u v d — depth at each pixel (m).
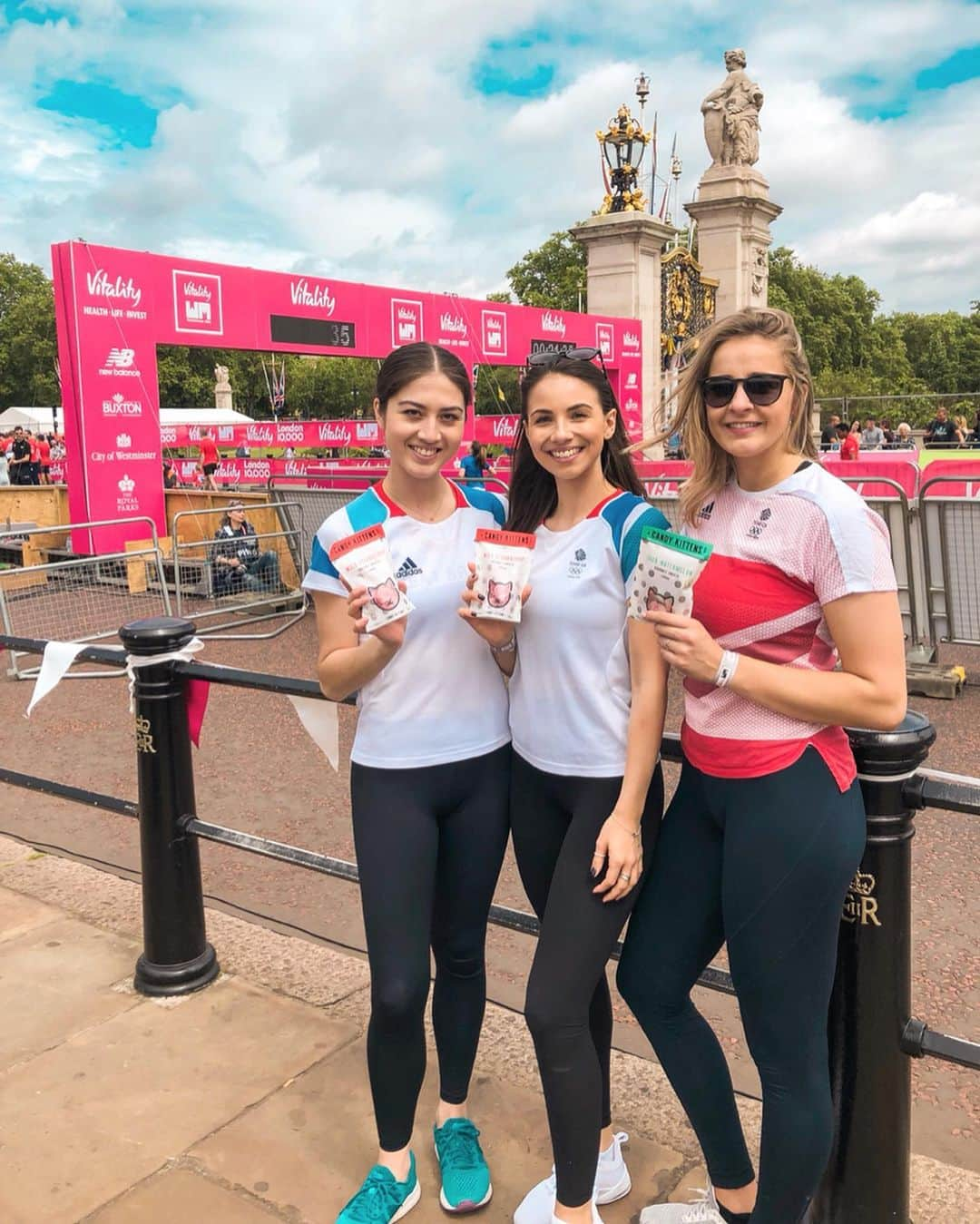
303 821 4.69
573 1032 1.89
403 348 2.13
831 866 1.70
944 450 25.48
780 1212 1.81
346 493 9.67
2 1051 2.86
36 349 67.12
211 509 9.80
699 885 1.90
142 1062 2.80
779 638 1.74
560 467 1.96
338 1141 2.48
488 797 2.21
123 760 5.70
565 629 1.95
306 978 3.25
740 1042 3.01
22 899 3.87
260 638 8.78
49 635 8.83
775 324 1.74
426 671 2.13
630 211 20.23
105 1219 2.23
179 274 11.08
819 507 1.67
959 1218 2.18
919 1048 1.87
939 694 6.67
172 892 3.13
